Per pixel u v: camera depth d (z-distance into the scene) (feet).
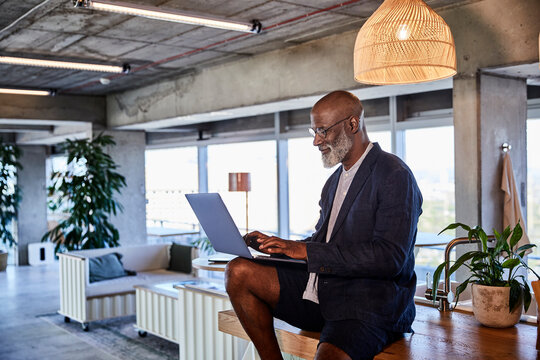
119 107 28.94
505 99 15.12
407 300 6.48
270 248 6.26
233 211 31.63
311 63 18.86
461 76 14.71
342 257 6.07
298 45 19.30
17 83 25.86
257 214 29.81
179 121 26.68
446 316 7.82
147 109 26.96
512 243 7.27
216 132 32.60
